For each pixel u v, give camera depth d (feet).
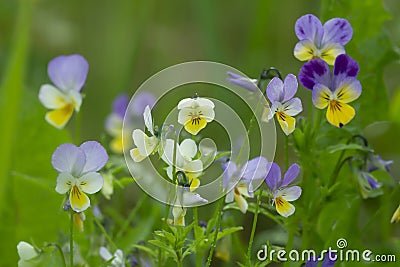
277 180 2.57
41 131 2.93
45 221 2.89
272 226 3.26
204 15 3.98
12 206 2.89
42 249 2.63
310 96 2.70
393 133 3.24
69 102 2.73
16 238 2.89
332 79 2.59
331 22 2.62
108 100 3.90
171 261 2.80
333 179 2.69
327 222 2.76
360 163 2.70
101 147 2.54
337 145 2.70
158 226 2.87
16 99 2.85
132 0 3.93
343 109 2.59
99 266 2.65
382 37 2.85
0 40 4.06
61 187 2.54
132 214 2.84
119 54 3.92
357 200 2.77
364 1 2.84
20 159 2.92
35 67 4.02
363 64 2.85
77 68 2.73
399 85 3.71
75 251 2.72
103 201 3.13
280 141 3.38
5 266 2.89
